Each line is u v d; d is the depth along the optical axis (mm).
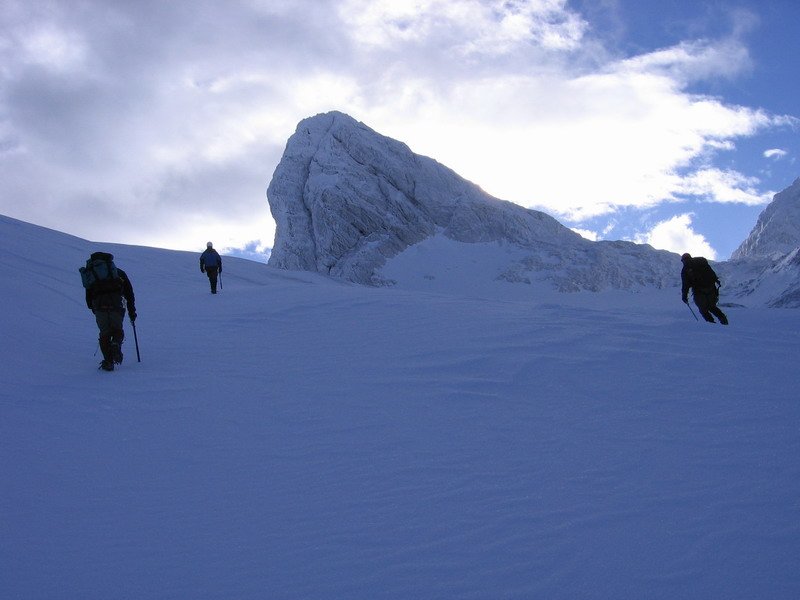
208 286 21078
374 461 6484
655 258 89188
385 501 5621
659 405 7805
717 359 9633
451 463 6355
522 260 88500
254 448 6926
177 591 4414
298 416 7863
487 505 5465
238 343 11914
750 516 5090
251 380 9414
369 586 4414
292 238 94938
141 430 7457
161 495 5863
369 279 86938
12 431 7246
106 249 24625
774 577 4340
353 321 13430
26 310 13328
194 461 6609
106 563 4758
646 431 7000
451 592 4328
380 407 8086
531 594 4277
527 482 5871
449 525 5164
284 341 12000
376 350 10953
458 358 10078
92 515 5484
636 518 5148
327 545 4949
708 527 4965
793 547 4652
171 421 7750
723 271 82750
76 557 4836
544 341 10852
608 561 4598
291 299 16406
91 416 7855
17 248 20250
